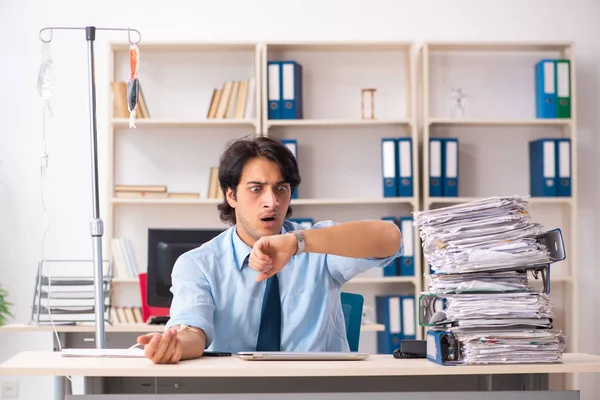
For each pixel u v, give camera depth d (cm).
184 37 515
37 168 504
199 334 189
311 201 488
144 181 511
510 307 181
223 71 516
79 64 511
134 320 426
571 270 504
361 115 509
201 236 378
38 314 373
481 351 176
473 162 521
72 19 511
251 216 203
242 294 210
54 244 502
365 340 510
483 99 523
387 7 521
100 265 230
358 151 519
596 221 523
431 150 493
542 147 497
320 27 520
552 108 499
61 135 507
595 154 526
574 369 176
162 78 514
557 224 519
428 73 512
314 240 188
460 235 185
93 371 163
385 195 493
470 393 179
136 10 514
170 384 193
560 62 500
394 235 197
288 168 204
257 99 490
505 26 525
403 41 498
